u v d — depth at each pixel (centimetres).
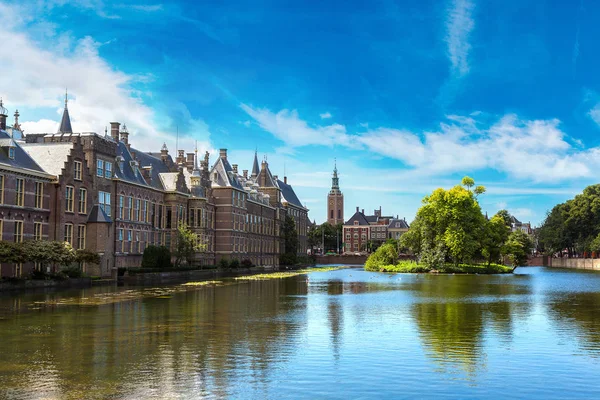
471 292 5409
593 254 15325
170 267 8119
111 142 7694
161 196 9188
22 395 1648
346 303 4253
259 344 2461
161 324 3059
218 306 4022
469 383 1822
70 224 6731
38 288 5581
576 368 2030
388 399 1648
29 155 6431
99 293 5188
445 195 10425
